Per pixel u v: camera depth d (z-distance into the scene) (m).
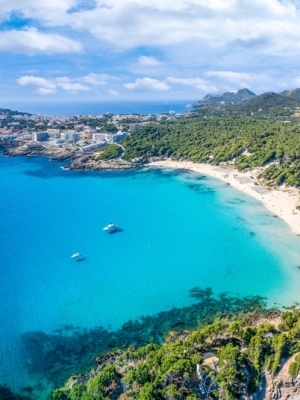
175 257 114.00
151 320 83.88
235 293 94.00
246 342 68.25
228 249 119.06
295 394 58.34
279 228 134.75
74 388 60.41
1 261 111.44
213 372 58.91
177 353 63.03
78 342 76.81
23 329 80.75
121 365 66.62
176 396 55.09
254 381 59.53
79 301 90.88
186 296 93.12
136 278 101.75
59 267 107.81
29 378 67.31
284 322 73.94
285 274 102.56
